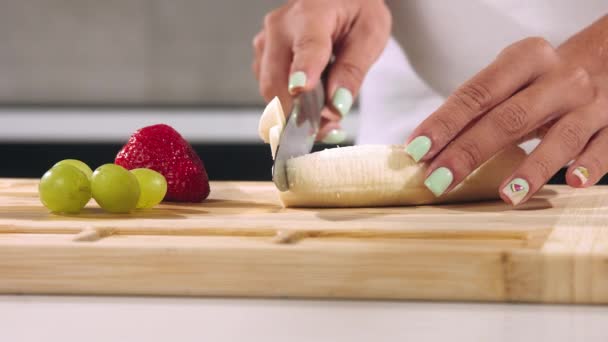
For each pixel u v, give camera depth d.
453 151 0.95
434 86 1.62
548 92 0.98
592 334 0.67
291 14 1.28
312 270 0.77
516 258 0.76
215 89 2.71
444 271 0.77
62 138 2.17
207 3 2.65
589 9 1.45
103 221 0.92
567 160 0.97
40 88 2.70
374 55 1.30
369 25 1.31
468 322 0.70
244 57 2.69
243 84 2.71
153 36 2.67
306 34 1.20
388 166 1.01
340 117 1.23
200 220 0.92
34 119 2.44
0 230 0.89
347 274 0.77
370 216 0.95
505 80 0.97
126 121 2.41
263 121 1.08
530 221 0.91
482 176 1.03
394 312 0.73
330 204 1.02
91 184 0.96
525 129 0.97
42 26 2.66
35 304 0.76
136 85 2.71
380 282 0.77
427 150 0.95
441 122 0.95
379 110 1.69
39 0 2.64
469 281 0.77
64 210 0.96
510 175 0.97
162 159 1.06
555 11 1.47
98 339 0.66
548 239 0.81
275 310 0.74
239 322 0.70
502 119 0.96
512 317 0.72
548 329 0.68
